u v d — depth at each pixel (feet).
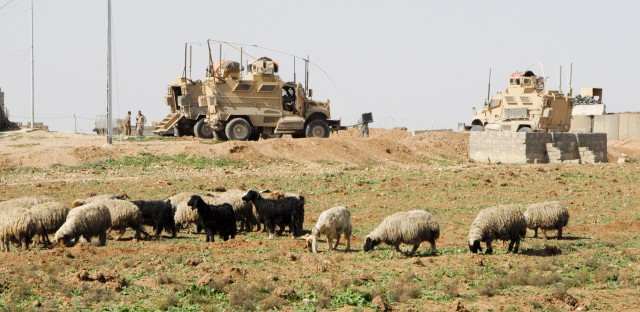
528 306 125.39
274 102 426.51
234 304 124.57
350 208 254.47
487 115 506.07
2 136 414.82
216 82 419.54
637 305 128.16
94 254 166.20
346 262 159.63
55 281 136.77
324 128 440.04
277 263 158.61
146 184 297.33
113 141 401.29
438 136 467.52
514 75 492.13
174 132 456.86
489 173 342.85
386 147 411.54
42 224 175.32
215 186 293.64
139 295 129.90
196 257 163.43
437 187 302.45
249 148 373.61
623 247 182.39
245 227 210.79
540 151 412.77
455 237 198.29
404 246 178.70
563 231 209.97
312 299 127.34
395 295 130.00
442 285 140.26
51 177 315.99
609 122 614.34
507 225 167.22
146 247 176.86
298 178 321.32
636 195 284.20
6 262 156.04
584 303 128.06
